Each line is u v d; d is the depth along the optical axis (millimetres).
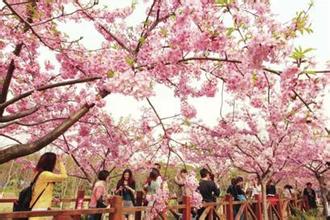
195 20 2947
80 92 6191
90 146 8438
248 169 11914
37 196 3863
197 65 4062
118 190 6457
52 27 4230
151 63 3494
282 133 9148
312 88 3660
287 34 2861
